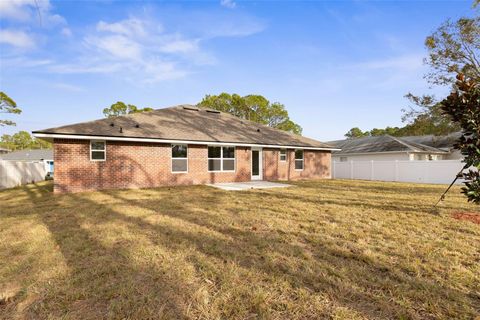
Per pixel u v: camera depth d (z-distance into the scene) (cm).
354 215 655
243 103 3519
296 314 242
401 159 2138
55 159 1105
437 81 1634
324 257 381
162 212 688
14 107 2888
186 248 414
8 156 3353
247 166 1662
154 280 308
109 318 235
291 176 1872
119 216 639
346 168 2198
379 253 396
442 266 346
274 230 521
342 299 268
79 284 296
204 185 1398
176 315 240
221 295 273
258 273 324
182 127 1541
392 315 241
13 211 709
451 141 2270
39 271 330
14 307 255
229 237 473
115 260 364
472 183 372
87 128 1202
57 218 621
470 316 238
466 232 511
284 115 3759
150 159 1330
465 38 1483
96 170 1190
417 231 516
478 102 339
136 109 4384
